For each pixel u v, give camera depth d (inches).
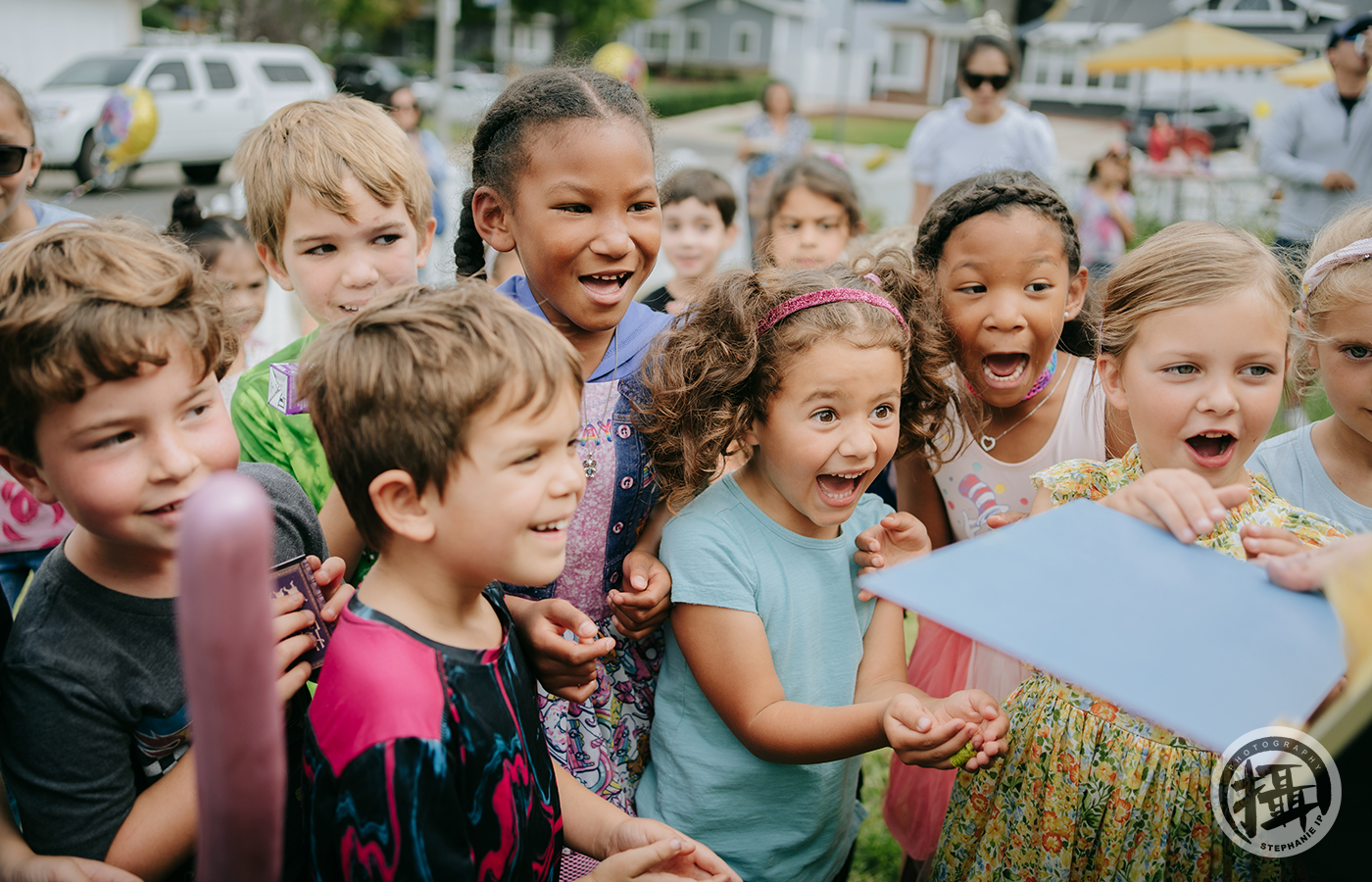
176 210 120.8
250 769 25.8
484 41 1606.8
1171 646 35.3
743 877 62.2
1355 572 39.8
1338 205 196.2
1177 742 55.3
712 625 59.3
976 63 235.5
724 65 1684.3
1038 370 75.4
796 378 58.0
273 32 1160.2
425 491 42.6
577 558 65.2
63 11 681.0
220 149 571.5
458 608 46.0
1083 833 57.5
